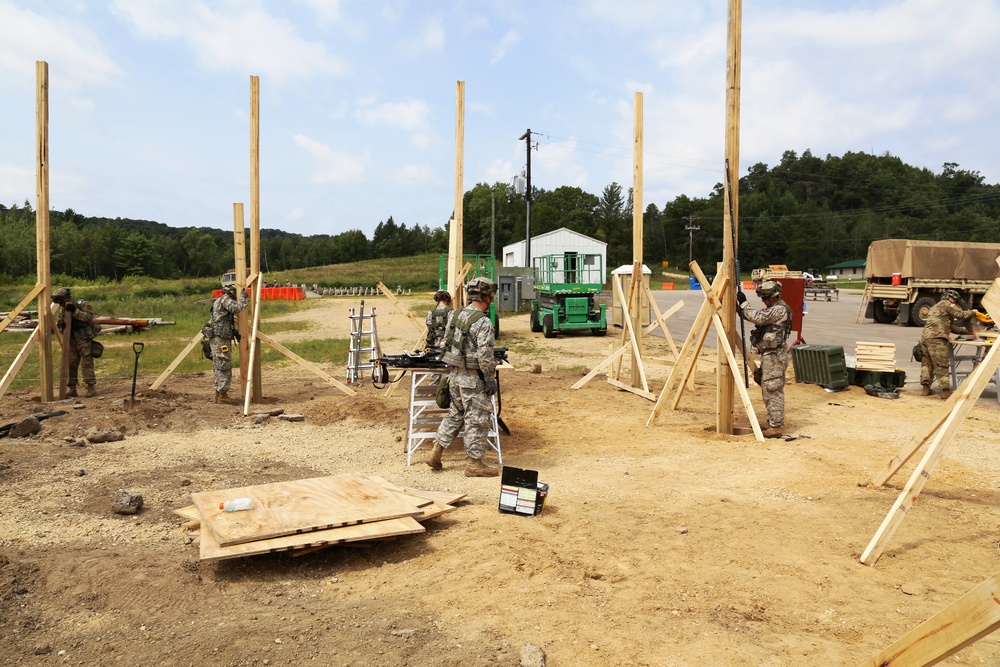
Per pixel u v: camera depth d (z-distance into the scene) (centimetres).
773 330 817
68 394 1088
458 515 521
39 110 1018
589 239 5403
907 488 445
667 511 535
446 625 348
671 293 5775
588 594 386
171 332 2414
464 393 642
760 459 705
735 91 801
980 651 329
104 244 10575
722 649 326
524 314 3181
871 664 243
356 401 1015
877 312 2702
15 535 470
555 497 575
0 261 7256
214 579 409
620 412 973
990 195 12706
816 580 409
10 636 334
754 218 12888
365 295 5447
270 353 1802
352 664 308
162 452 734
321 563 437
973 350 1563
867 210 13025
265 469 671
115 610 365
